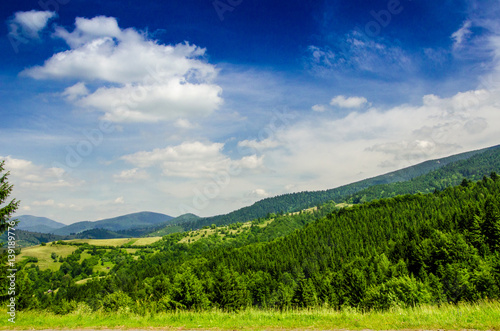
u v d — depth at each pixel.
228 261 155.62
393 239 136.62
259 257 155.12
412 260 86.31
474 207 110.25
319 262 128.62
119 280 142.12
